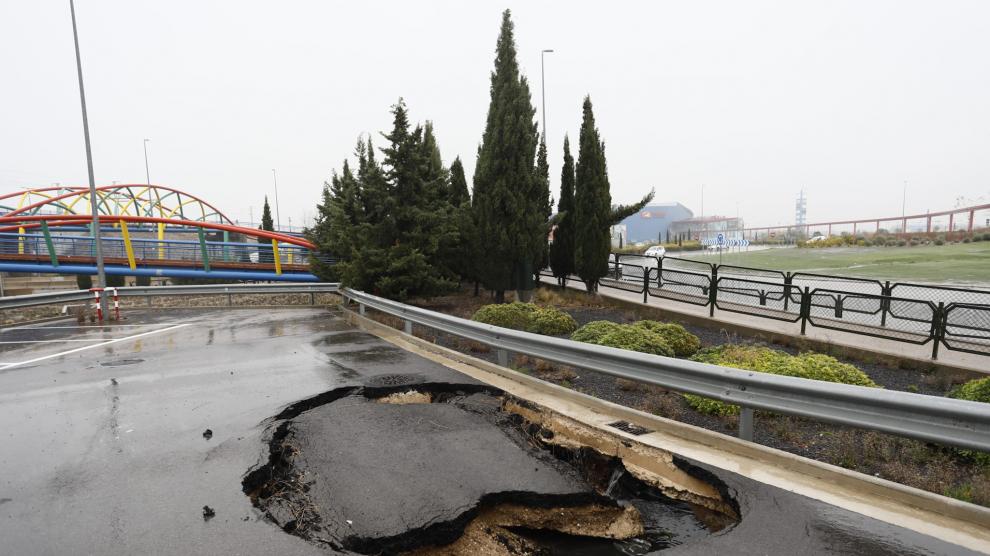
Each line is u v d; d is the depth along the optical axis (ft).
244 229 95.20
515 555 11.79
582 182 59.21
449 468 15.01
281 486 14.83
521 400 21.15
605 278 67.36
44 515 12.69
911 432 12.50
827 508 12.07
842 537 10.87
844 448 16.74
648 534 12.67
